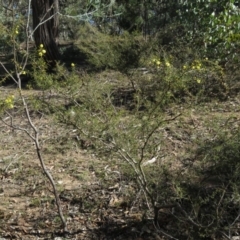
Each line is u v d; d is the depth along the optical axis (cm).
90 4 1293
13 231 462
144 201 480
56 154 650
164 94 429
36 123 768
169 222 440
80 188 537
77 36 1827
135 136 431
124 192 508
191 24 956
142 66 915
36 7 1288
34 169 601
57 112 426
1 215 490
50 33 1291
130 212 474
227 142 462
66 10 1362
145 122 419
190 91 705
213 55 840
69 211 490
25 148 683
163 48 931
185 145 605
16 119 793
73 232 453
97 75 964
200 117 679
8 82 1139
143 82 752
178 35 1053
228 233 409
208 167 493
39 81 462
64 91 473
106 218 470
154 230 436
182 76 431
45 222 474
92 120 404
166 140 615
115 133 402
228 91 812
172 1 1529
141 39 1001
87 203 499
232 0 829
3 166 622
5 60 1305
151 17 1672
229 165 445
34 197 528
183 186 453
